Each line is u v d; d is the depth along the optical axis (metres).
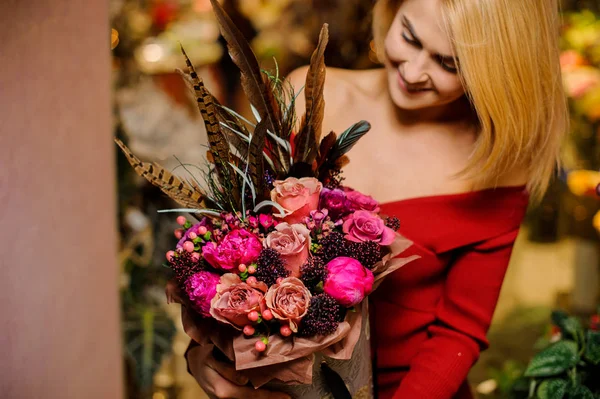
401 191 1.37
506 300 3.03
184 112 2.06
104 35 0.86
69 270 0.84
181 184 0.95
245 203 0.99
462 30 1.10
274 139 0.99
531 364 1.39
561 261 3.11
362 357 1.04
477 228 1.34
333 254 0.95
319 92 0.96
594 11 2.67
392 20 1.31
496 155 1.20
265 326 0.91
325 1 2.31
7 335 0.80
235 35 0.93
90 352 0.84
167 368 2.28
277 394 0.99
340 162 1.06
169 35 2.20
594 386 1.36
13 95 0.80
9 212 0.80
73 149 0.84
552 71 1.18
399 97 1.26
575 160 2.68
